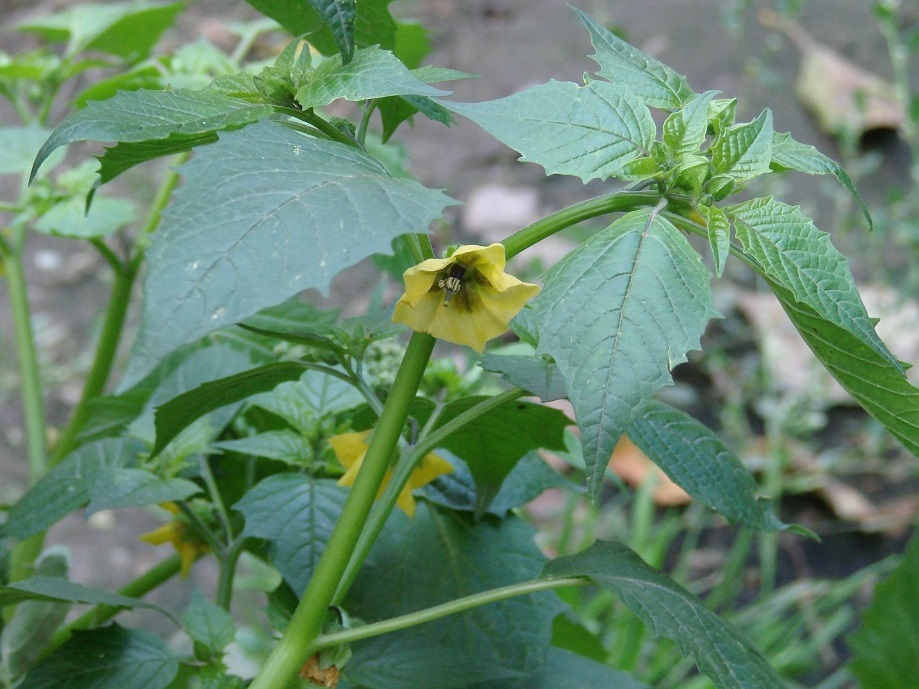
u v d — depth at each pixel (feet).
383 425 0.93
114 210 1.46
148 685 1.03
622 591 0.96
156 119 0.88
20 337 1.58
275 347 1.41
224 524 1.19
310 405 1.17
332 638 0.93
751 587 2.58
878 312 2.86
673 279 0.84
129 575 2.44
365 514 0.93
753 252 0.87
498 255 0.89
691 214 0.91
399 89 0.90
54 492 1.14
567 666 1.16
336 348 0.99
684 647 0.93
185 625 1.04
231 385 1.00
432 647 1.04
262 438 1.15
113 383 2.70
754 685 0.94
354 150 0.89
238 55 1.64
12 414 2.80
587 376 0.82
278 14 1.11
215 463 1.28
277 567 1.07
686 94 0.96
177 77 1.38
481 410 0.99
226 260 0.78
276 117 0.95
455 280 0.91
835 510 2.76
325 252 0.78
